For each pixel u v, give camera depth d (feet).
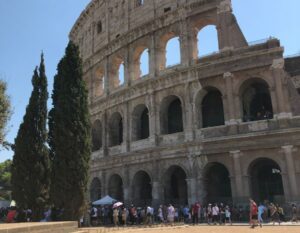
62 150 130.62
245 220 151.84
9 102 166.91
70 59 142.72
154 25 205.77
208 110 184.34
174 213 162.30
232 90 169.58
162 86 191.42
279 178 167.12
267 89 178.60
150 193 202.90
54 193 127.95
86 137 135.64
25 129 151.02
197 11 189.67
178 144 175.94
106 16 248.73
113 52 231.91
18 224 79.41
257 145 157.58
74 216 126.41
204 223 154.61
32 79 159.22
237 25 182.29
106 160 214.48
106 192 212.84
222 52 175.73
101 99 229.86
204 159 169.48
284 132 152.87
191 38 190.39
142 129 209.36
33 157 147.95
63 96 136.87
